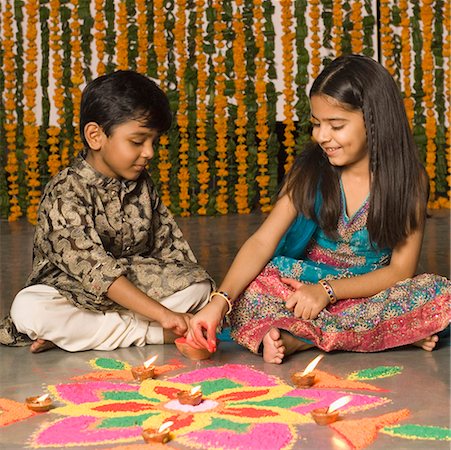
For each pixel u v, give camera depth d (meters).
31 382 2.39
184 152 6.05
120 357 2.65
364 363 2.53
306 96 6.00
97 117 2.64
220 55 5.99
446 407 2.11
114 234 2.78
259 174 6.21
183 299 2.79
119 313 2.76
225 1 5.93
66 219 2.68
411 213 2.67
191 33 5.95
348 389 2.27
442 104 6.08
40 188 5.98
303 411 2.07
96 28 5.84
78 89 5.87
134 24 5.89
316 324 2.60
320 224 2.72
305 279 2.73
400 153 2.64
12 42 5.86
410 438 1.90
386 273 2.70
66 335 2.69
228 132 6.04
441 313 2.63
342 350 2.68
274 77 6.04
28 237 5.21
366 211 2.69
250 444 1.86
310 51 6.08
